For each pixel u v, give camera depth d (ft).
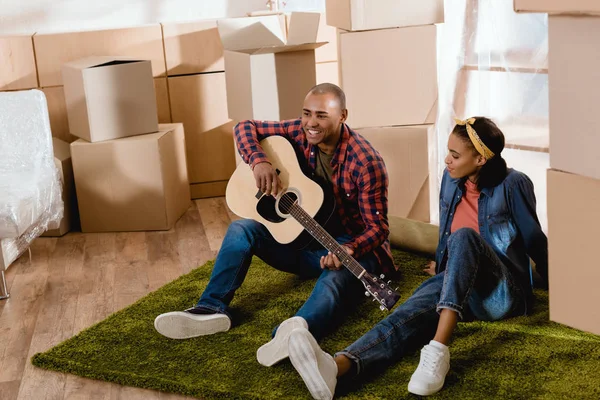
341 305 7.80
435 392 6.64
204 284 9.71
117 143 12.12
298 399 6.68
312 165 8.39
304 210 7.99
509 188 7.53
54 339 8.51
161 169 12.25
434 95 10.96
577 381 6.73
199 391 6.95
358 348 6.94
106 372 7.43
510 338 7.62
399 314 7.20
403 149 10.88
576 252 2.84
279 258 8.55
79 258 11.27
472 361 7.21
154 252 11.41
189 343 7.99
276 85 11.67
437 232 10.10
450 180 8.01
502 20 10.53
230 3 14.69
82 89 12.01
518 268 7.72
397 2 10.66
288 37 12.84
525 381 6.78
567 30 2.64
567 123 2.72
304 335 6.42
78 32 13.37
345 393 6.75
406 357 7.38
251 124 8.66
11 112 11.50
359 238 8.02
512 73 10.61
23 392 7.29
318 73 14.21
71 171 12.72
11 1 13.78
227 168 14.34
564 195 2.83
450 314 6.78
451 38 11.18
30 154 11.48
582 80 2.62
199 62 13.80
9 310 9.44
